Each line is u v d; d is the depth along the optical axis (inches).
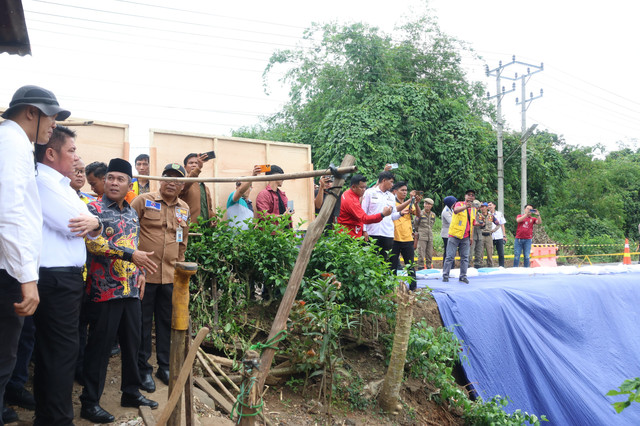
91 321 164.9
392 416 245.3
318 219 169.5
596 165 1359.5
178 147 257.4
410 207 348.8
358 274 259.0
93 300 164.7
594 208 1219.9
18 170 115.8
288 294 165.3
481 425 267.9
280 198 277.0
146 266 162.2
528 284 404.2
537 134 1323.8
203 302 231.1
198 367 213.8
